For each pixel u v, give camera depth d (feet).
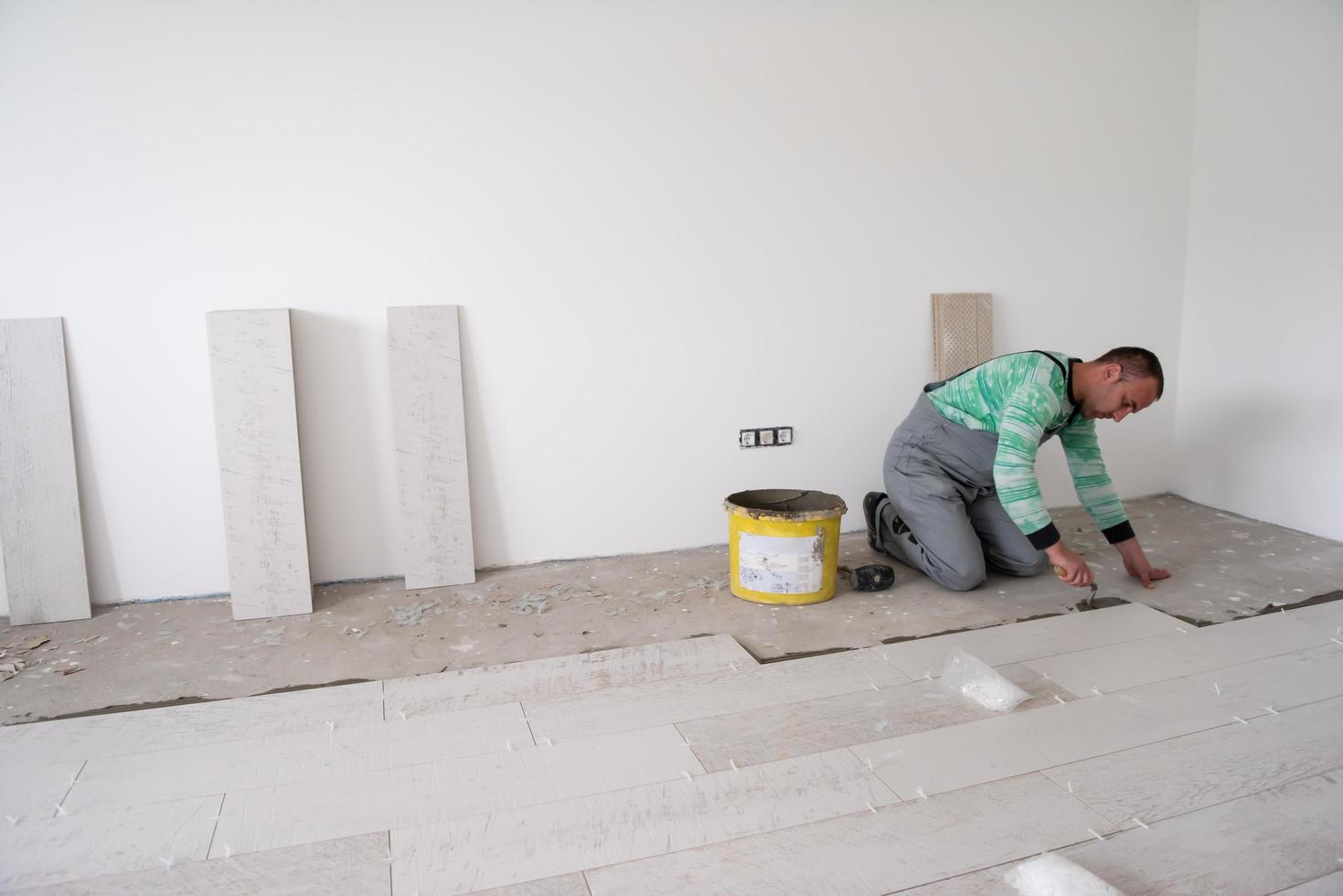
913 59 12.09
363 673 8.35
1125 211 13.53
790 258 11.96
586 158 10.95
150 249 9.73
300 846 5.60
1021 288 13.16
